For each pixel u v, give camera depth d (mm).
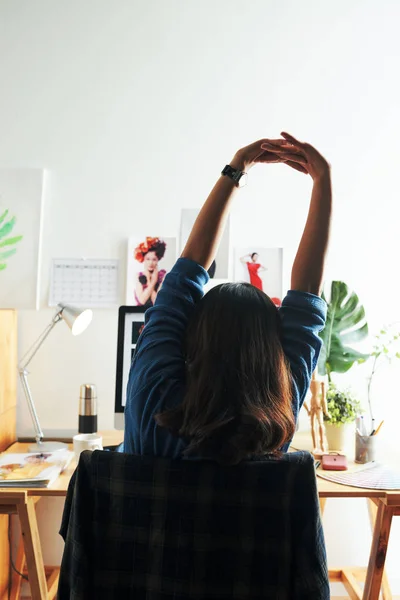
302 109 2242
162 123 2227
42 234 2201
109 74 2227
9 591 2113
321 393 1873
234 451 730
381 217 2238
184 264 851
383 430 2213
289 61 2246
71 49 2225
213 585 742
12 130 2207
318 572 752
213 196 874
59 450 1838
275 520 750
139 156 2219
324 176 861
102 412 2184
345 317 2055
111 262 2203
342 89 2250
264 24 2252
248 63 2242
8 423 2051
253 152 891
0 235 2184
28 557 1497
